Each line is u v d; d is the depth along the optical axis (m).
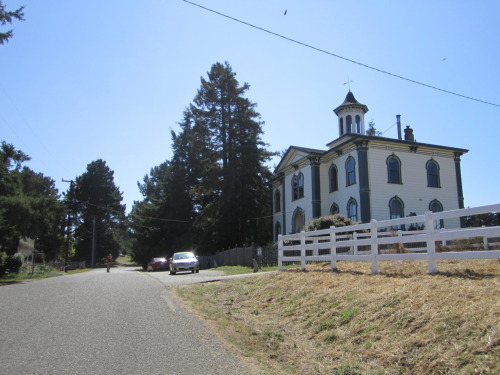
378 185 28.70
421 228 28.72
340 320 8.02
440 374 5.17
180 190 56.84
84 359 6.39
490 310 5.94
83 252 80.12
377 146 29.31
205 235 46.78
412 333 6.36
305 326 8.50
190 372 5.96
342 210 30.94
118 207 84.25
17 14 22.50
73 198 78.38
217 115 46.41
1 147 25.81
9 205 24.03
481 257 7.87
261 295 12.22
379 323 7.18
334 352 6.86
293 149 37.22
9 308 10.53
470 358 5.15
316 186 33.53
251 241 43.47
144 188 85.62
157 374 5.82
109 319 9.22
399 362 5.79
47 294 13.25
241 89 47.38
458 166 31.69
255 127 45.72
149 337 7.76
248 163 43.91
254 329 8.73
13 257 29.45
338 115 37.47
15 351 6.72
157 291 14.14
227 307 11.53
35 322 8.84
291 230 37.47
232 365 6.35
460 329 5.82
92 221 78.81
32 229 26.14
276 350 7.35
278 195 42.47
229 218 43.44
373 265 10.53
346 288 9.75
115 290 14.29
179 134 59.00
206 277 20.27
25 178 64.06
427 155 30.77
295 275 13.33
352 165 30.11
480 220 30.41
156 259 41.94
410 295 7.66
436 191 30.50
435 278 8.30
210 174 46.09
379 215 28.30
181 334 8.06
